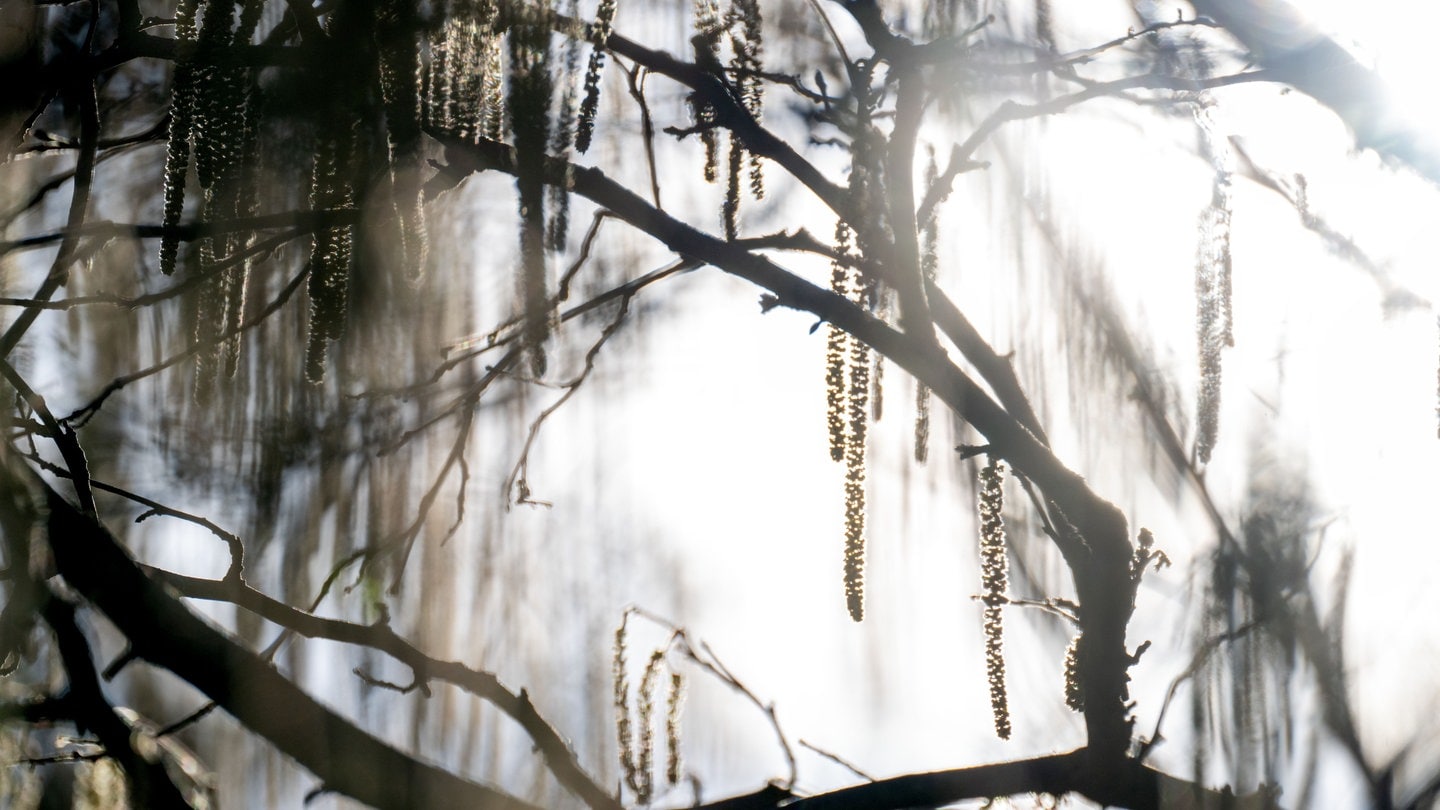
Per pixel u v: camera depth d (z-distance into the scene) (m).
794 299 3.51
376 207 3.02
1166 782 3.51
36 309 3.26
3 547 2.58
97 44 4.19
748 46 3.76
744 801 3.54
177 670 2.56
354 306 4.29
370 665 4.46
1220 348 3.55
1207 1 4.07
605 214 4.16
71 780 2.66
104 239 3.31
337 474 4.71
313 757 2.53
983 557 3.67
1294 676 4.02
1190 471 4.66
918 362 3.45
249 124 3.00
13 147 3.34
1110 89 3.71
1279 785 3.72
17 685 2.67
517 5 2.97
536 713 3.75
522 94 2.96
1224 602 4.14
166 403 4.61
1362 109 4.18
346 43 2.96
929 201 3.53
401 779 2.57
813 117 3.98
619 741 3.80
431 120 3.01
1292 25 3.99
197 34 3.09
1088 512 3.47
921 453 3.71
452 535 4.51
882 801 3.38
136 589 2.57
